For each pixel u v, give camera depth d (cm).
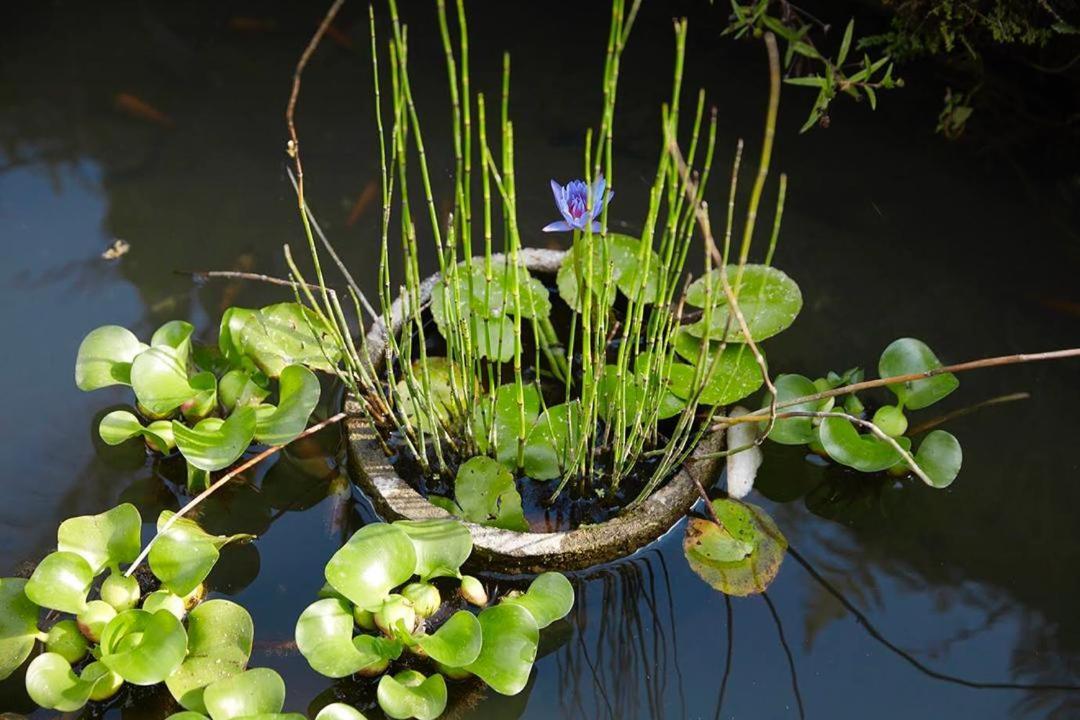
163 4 386
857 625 299
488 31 379
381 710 289
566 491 308
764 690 293
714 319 314
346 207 347
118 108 364
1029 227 344
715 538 303
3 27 379
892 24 357
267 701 283
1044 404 321
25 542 304
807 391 313
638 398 308
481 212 346
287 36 379
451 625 288
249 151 356
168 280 336
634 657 296
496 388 315
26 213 345
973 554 306
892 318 331
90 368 312
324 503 310
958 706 292
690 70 370
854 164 354
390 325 301
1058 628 298
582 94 366
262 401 316
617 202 347
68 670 286
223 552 306
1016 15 345
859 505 312
